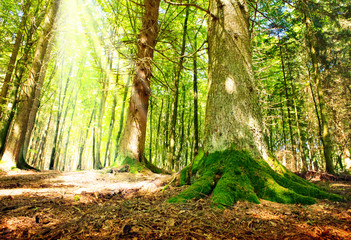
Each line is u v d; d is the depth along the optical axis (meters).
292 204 3.06
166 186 4.50
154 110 20.69
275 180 3.58
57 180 5.92
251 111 4.24
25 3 9.23
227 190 3.09
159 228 2.04
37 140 18.92
